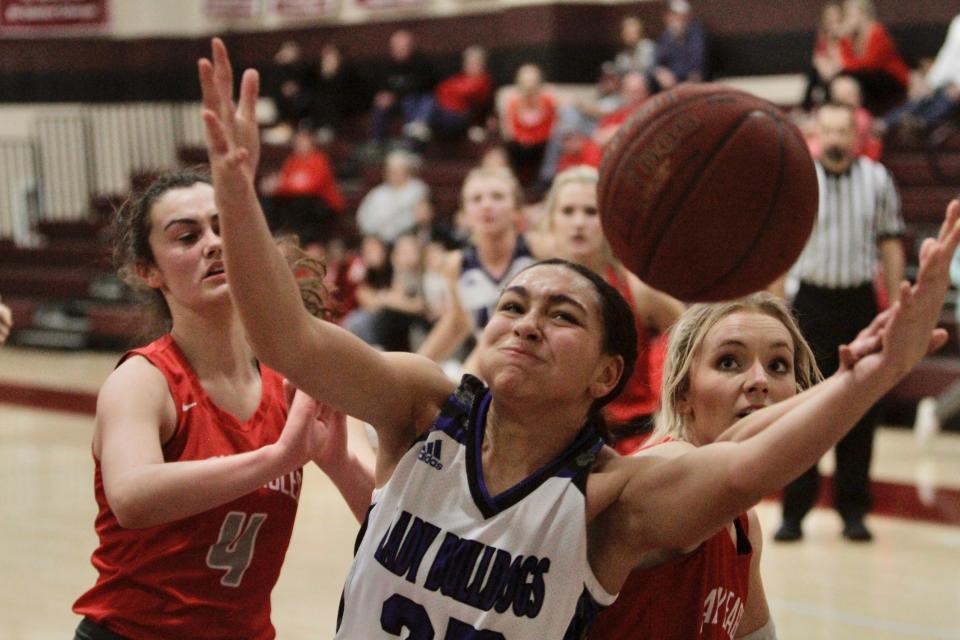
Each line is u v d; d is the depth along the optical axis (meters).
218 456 4.55
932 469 13.79
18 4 30.06
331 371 3.59
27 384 21.05
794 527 11.23
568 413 3.65
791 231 3.59
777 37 22.19
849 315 10.84
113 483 4.15
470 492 3.57
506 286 3.74
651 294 7.29
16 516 12.45
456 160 23.81
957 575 10.18
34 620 9.27
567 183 7.66
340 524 12.02
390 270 17.81
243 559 4.58
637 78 19.70
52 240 28.42
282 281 3.46
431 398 3.83
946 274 3.03
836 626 8.95
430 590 3.54
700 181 3.55
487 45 25.12
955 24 18.81
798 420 3.21
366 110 26.84
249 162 3.45
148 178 5.50
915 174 18.48
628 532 3.55
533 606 3.48
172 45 30.31
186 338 4.67
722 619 4.02
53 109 30.27
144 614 4.49
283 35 28.83
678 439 4.37
